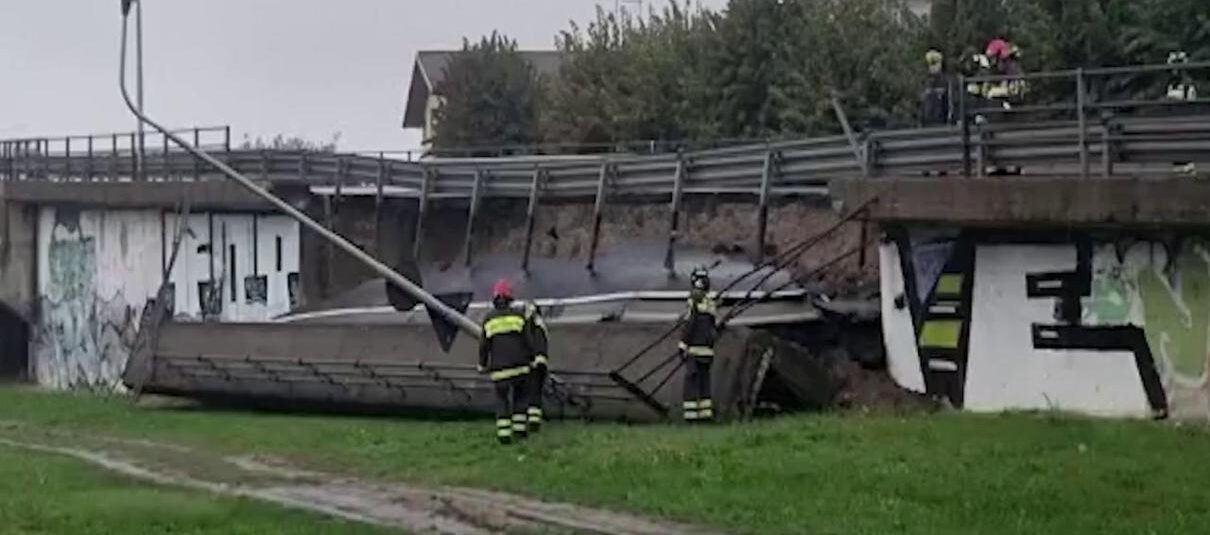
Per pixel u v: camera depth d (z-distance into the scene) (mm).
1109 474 15758
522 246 30922
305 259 32344
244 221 33688
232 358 28109
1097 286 19891
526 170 30797
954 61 37625
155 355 29625
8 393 36000
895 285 22281
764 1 43719
